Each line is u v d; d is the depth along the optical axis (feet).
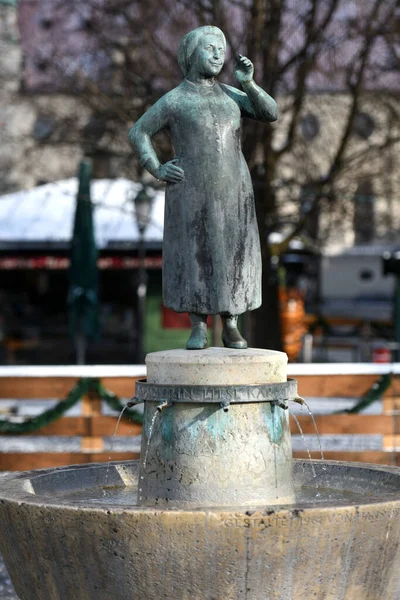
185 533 18.39
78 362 72.74
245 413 21.54
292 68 67.51
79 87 71.51
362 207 83.35
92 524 18.71
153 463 21.88
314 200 66.85
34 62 74.18
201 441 21.43
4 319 113.19
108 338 112.78
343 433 40.60
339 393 40.42
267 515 18.33
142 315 78.28
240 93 23.80
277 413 21.89
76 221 70.79
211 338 67.05
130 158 69.10
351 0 66.95
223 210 22.95
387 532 19.19
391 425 40.47
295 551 18.58
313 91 72.43
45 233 76.13
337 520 18.63
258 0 60.49
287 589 18.81
